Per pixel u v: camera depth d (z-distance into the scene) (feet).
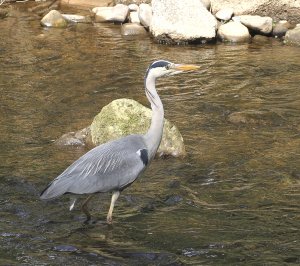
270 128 52.26
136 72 65.31
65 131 51.06
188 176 43.68
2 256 33.50
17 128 51.55
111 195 41.04
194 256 33.86
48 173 43.45
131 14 81.30
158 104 38.40
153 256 33.78
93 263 33.01
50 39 75.00
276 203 39.86
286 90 60.80
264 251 34.37
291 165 45.19
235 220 37.78
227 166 45.19
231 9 80.12
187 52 72.49
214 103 57.93
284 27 77.77
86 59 68.90
